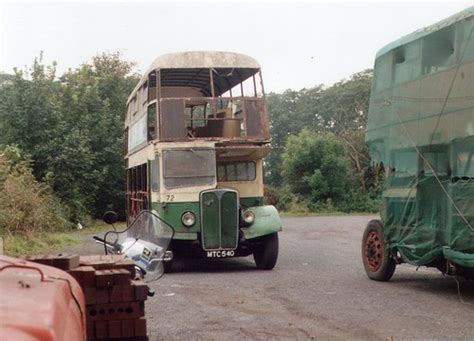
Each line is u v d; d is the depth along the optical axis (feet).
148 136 50.14
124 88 122.21
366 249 39.19
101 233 83.97
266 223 44.34
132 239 25.64
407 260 34.78
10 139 95.96
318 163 140.77
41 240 63.36
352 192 139.03
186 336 24.03
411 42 34.76
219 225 44.39
